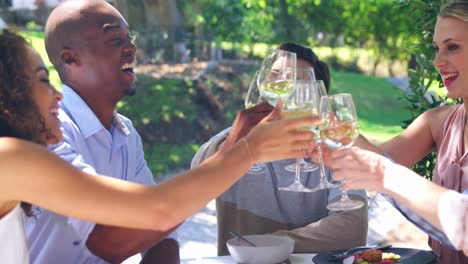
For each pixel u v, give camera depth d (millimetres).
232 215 3020
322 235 2785
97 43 2455
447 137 2590
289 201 2957
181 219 1862
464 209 1963
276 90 2174
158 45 10969
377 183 2115
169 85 9922
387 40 13492
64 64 2490
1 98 1875
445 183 2508
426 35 3566
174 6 11656
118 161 2629
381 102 12102
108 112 2584
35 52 1944
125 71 2523
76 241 2266
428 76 3621
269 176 2961
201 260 2613
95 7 2480
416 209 2047
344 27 13242
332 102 2170
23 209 1941
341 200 2555
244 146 1913
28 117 1896
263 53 12211
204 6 11695
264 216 2969
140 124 8805
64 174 1762
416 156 2740
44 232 2305
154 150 8391
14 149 1747
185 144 8766
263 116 2107
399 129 10414
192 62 11102
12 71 1876
